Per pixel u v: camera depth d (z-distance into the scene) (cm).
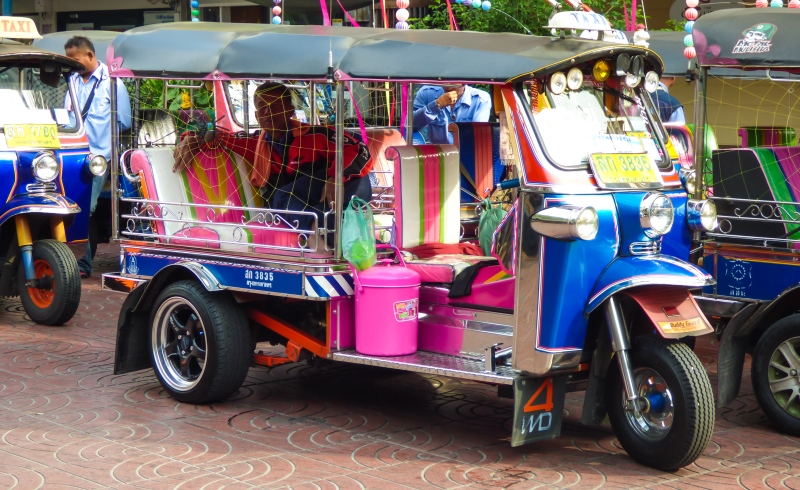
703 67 628
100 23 1717
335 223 559
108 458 513
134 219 655
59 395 625
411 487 477
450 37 550
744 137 800
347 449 531
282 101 627
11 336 782
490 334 542
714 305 626
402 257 577
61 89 879
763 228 619
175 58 606
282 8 883
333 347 571
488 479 489
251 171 651
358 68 542
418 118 809
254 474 492
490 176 719
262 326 623
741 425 590
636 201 513
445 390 651
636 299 496
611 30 561
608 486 482
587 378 545
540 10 1052
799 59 586
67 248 818
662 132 568
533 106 511
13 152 812
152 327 624
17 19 853
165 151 650
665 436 496
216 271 600
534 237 496
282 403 616
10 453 519
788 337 564
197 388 600
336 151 555
